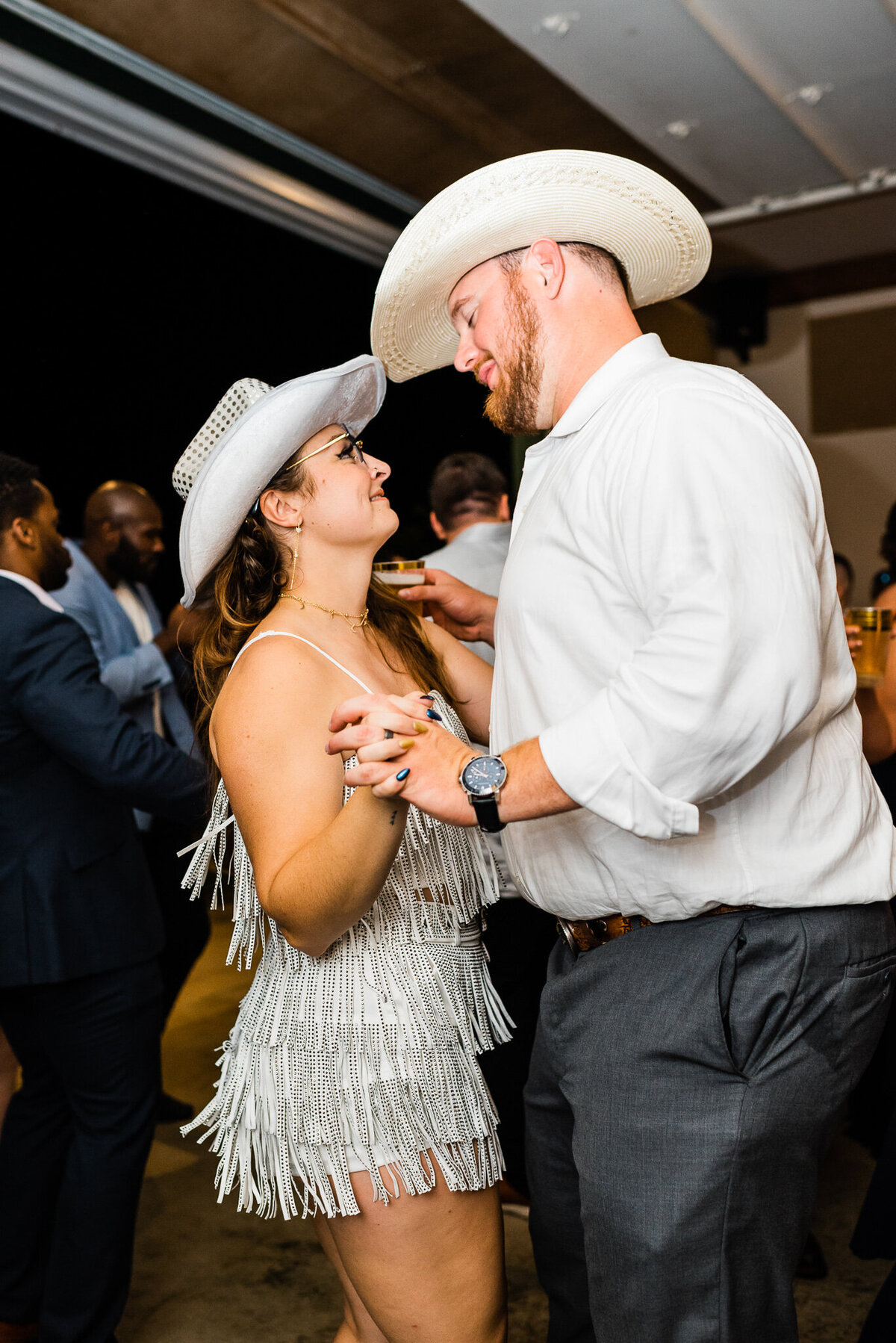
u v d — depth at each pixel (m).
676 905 1.19
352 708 1.09
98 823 1.94
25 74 3.26
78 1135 1.90
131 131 3.67
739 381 1.21
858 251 6.42
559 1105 1.39
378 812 1.13
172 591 5.16
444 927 1.42
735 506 1.04
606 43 3.81
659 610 1.08
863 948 1.22
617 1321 1.21
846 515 6.79
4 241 3.96
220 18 3.54
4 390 4.21
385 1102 1.30
